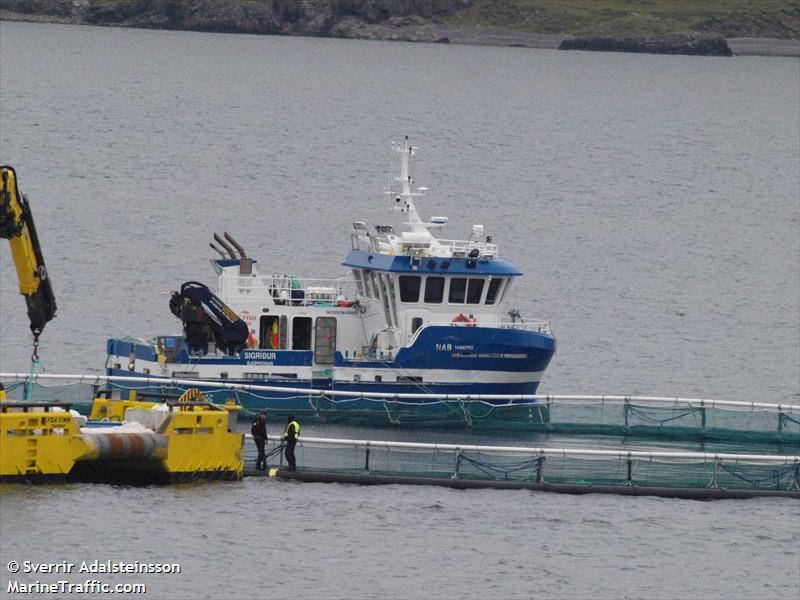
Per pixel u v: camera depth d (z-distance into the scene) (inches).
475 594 6948.8
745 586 7268.7
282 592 6806.1
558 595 7012.8
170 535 7347.4
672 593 7135.8
